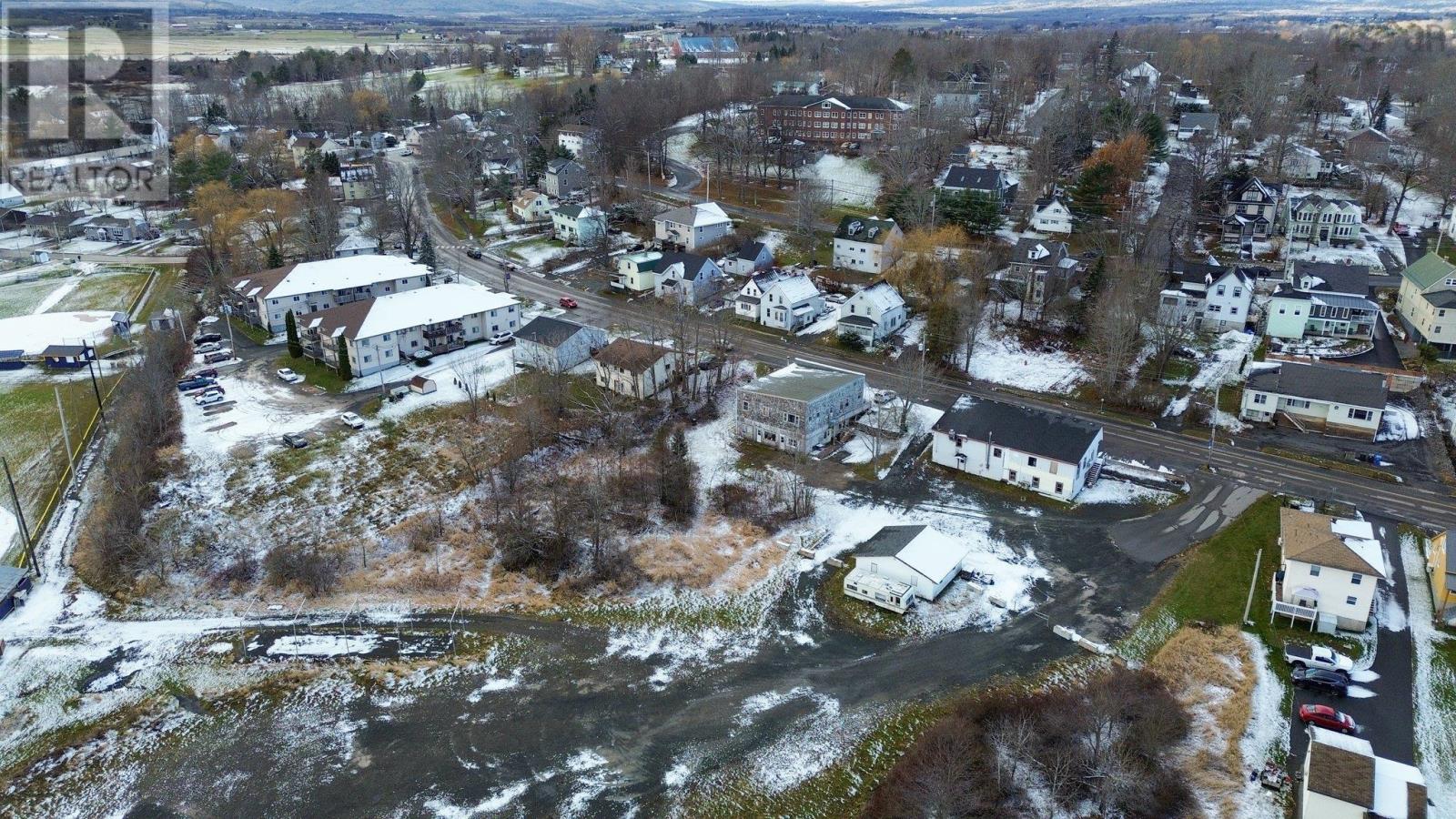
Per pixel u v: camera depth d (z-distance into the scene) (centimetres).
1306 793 3559
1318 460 6494
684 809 3925
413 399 7769
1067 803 3828
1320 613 4781
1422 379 7344
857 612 5194
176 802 4028
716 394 7844
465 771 4147
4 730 4459
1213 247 10456
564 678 4747
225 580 5556
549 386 7538
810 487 6500
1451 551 4919
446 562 5719
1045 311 8819
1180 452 6719
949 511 6131
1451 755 3984
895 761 4138
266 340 9281
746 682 4675
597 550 5562
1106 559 5553
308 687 4709
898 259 10156
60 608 5328
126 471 6281
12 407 7819
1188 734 4178
